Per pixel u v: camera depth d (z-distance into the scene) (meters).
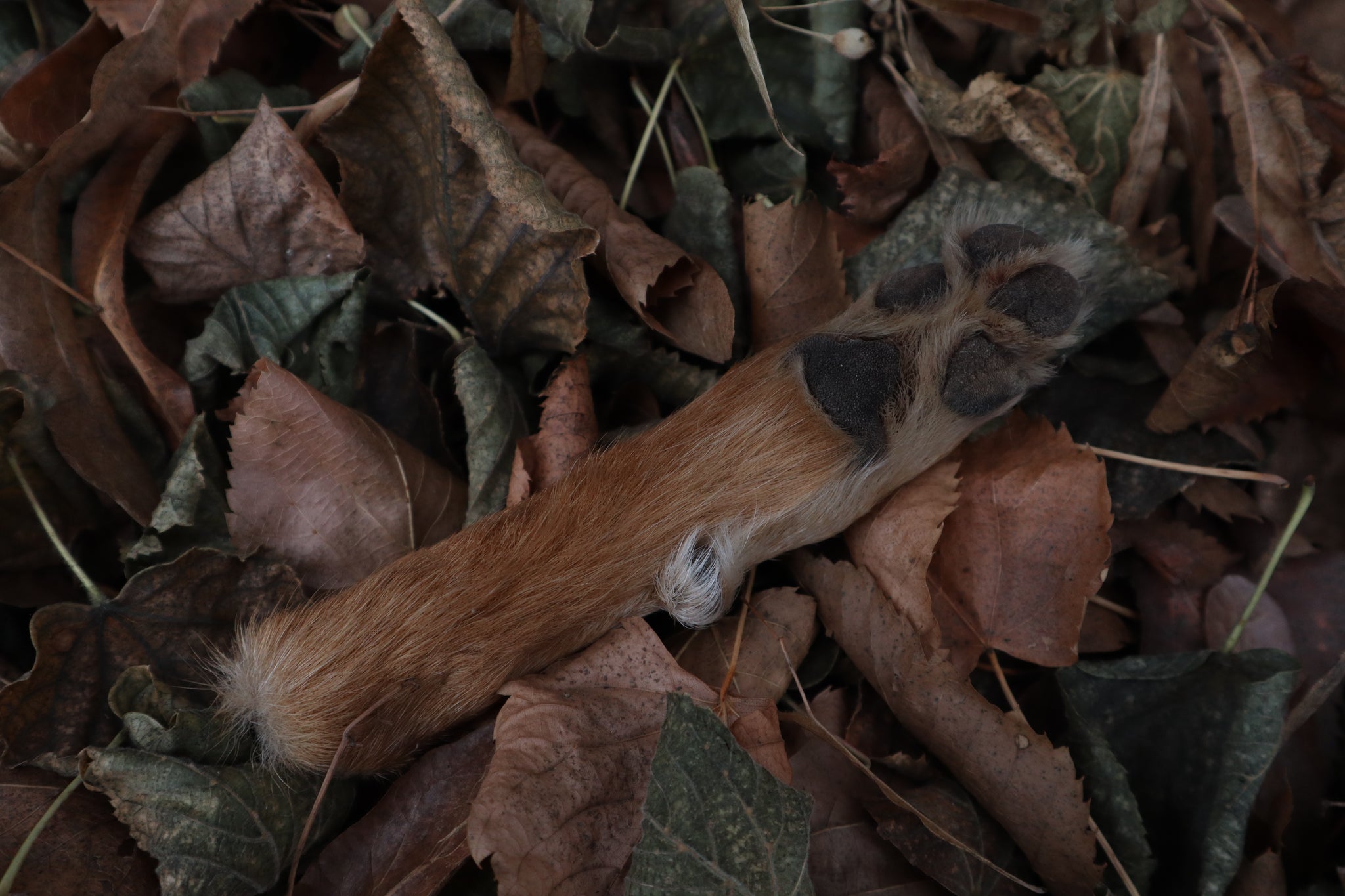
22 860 0.36
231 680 0.38
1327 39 0.46
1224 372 0.43
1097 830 0.39
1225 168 0.47
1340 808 0.42
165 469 0.41
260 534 0.39
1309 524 0.44
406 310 0.44
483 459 0.40
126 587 0.38
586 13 0.42
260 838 0.37
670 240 0.44
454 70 0.39
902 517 0.40
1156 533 0.44
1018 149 0.46
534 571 0.38
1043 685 0.42
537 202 0.39
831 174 0.45
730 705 0.38
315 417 0.40
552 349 0.42
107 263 0.42
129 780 0.36
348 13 0.45
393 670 0.37
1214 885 0.39
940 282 0.39
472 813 0.36
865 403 0.38
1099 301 0.44
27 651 0.41
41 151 0.42
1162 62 0.45
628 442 0.39
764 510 0.39
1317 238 0.45
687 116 0.46
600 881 0.36
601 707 0.38
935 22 0.47
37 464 0.40
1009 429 0.42
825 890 0.38
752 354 0.43
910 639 0.39
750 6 0.46
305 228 0.42
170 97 0.43
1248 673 0.41
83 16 0.44
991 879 0.39
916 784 0.40
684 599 0.39
